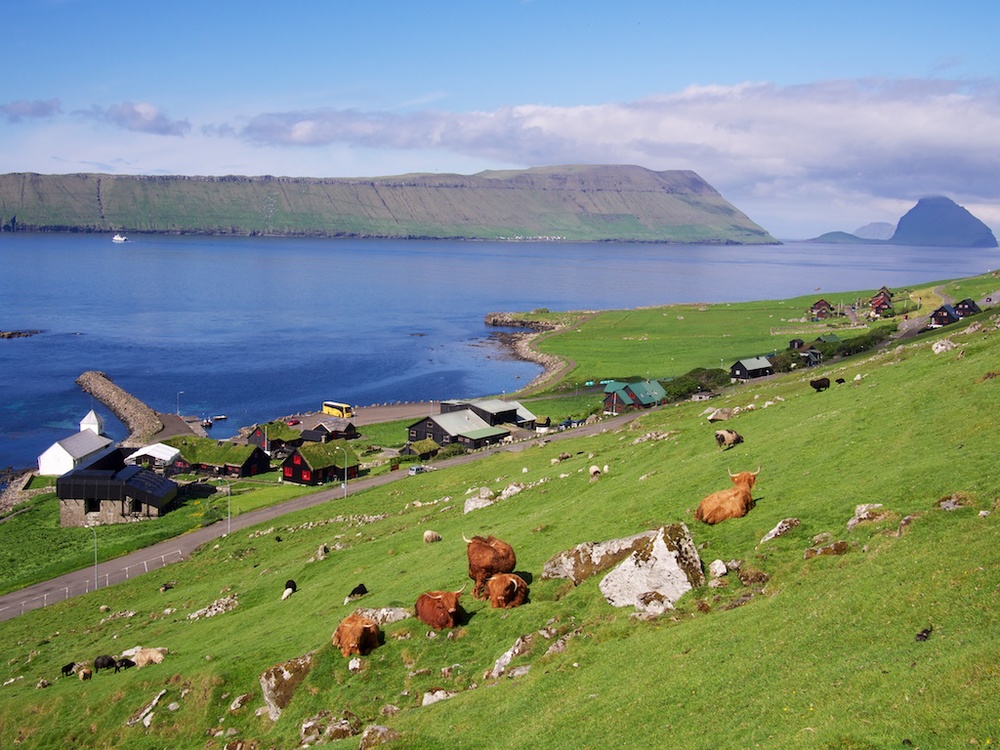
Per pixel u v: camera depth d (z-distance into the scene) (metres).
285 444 139.88
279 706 37.75
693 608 32.31
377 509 87.31
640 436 83.81
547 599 38.59
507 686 31.06
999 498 30.23
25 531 103.81
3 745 44.84
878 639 24.11
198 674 43.38
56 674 54.28
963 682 19.72
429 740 27.69
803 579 30.56
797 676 23.86
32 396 180.38
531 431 142.12
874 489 36.94
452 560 51.59
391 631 39.53
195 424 161.12
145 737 40.41
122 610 70.00
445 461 121.50
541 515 57.09
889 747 18.56
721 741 22.11
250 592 62.66
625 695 26.84
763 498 41.88
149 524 103.25
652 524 43.81
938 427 43.06
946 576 25.38
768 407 70.56
